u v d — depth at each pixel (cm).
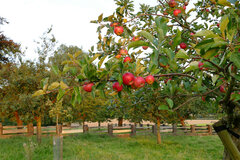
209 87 321
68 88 175
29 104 882
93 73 169
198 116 1620
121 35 276
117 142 1223
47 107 935
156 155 836
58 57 1011
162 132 1700
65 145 1005
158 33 147
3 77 962
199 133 1667
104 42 291
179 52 138
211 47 118
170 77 321
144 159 750
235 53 118
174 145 1110
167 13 342
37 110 923
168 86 303
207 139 1335
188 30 313
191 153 901
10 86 938
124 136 1560
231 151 253
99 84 179
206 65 181
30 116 920
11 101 936
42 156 733
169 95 304
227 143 255
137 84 180
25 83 929
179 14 303
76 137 1387
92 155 796
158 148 1024
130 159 750
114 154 835
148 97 426
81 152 822
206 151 954
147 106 477
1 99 988
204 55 125
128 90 195
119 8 254
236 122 264
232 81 204
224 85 291
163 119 1145
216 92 298
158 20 153
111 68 170
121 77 171
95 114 1812
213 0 336
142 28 368
